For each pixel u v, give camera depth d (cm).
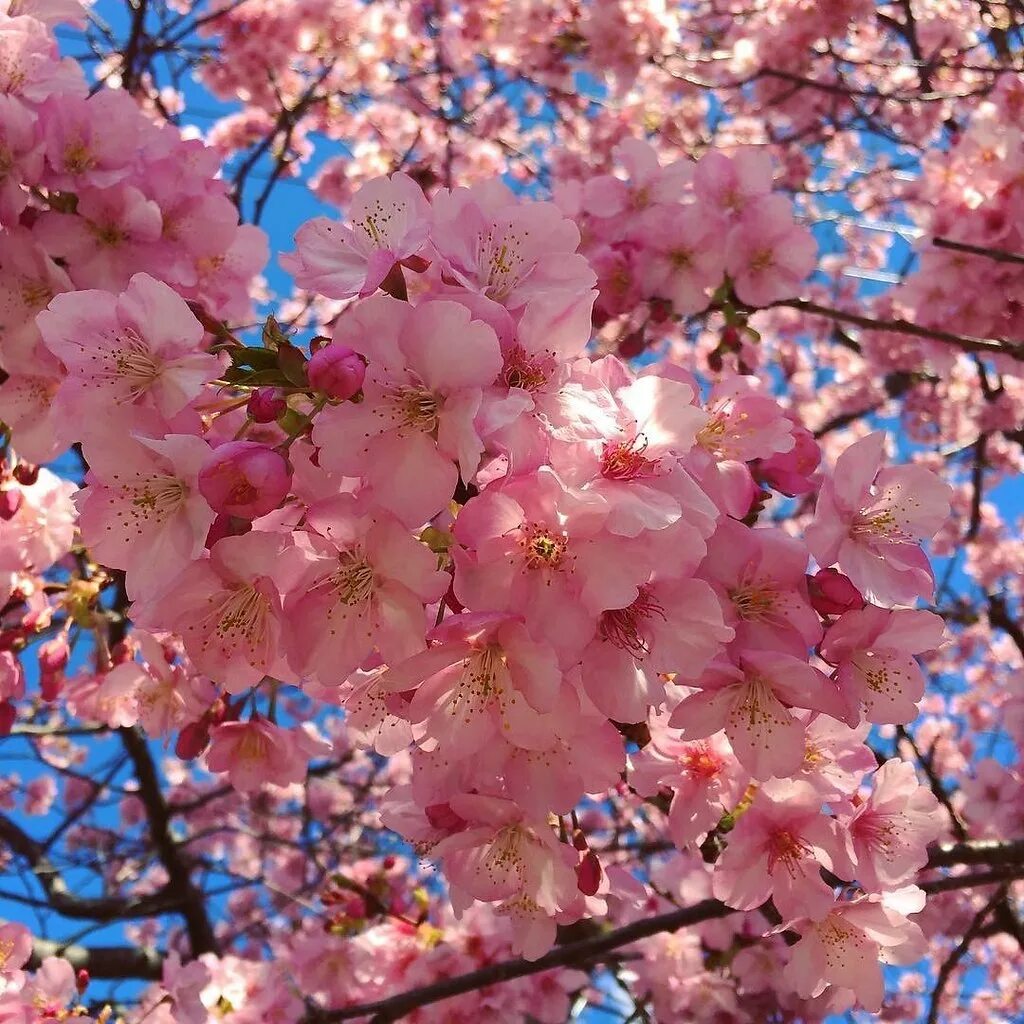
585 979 63
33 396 43
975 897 88
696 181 60
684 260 59
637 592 29
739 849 36
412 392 29
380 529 29
